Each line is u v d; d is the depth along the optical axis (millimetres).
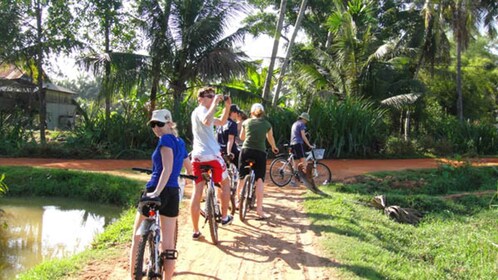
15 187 12422
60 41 19672
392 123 27922
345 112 19359
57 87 36531
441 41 25875
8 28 19047
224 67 19203
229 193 7066
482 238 8914
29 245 8172
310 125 19047
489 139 25203
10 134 19391
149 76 19484
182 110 19062
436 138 25531
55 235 8828
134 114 19609
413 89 22500
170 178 4762
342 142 19141
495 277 7191
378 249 7051
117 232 7449
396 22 32062
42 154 17969
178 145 4812
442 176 15250
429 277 6348
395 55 23016
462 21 26391
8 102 21281
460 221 11039
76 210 10961
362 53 22125
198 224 7352
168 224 4859
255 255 6441
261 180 8211
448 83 35938
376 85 22500
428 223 10961
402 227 9766
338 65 22359
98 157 18000
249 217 8422
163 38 19688
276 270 5910
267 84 20797
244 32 20531
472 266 7773
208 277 5645
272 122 19266
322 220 8430
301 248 6789
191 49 19953
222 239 7094
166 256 4805
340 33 22719
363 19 24500
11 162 15836
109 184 12055
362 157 19875
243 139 8164
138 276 4336
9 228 9352
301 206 9719
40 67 20047
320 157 12578
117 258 6199
